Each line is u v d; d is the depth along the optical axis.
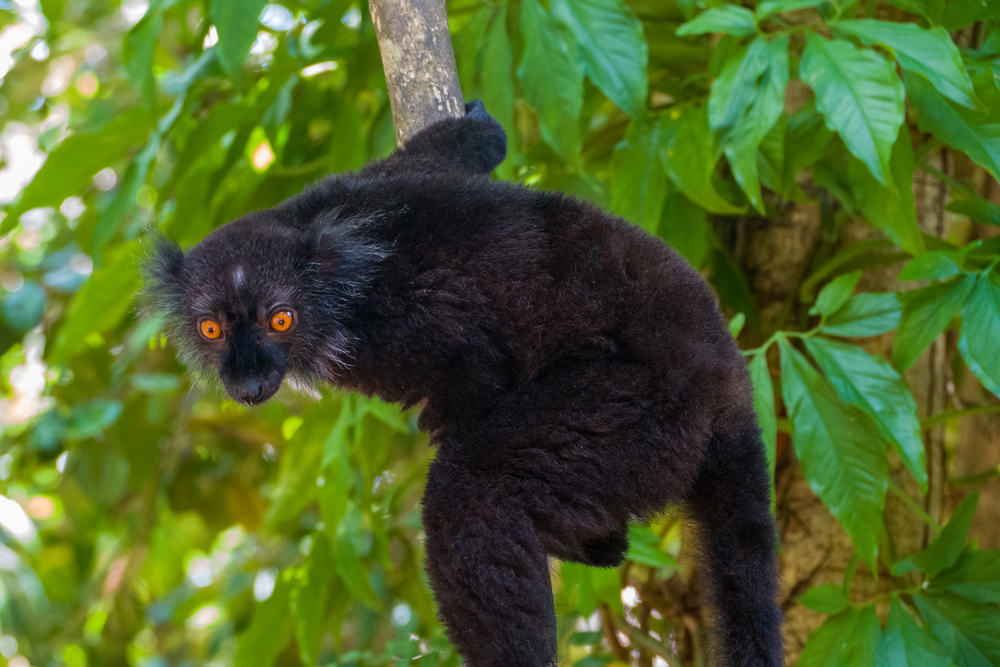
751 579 6.46
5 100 16.91
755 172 7.90
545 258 6.64
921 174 10.74
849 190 9.23
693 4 8.91
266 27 12.53
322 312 7.12
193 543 17.33
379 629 15.30
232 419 15.36
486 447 6.30
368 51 10.62
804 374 8.54
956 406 11.48
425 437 12.49
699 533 6.63
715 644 6.45
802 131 9.07
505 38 9.27
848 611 8.55
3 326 14.03
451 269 6.71
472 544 6.08
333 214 7.25
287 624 11.58
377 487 13.95
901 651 8.10
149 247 8.38
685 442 6.30
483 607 6.00
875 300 8.60
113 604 15.02
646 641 10.88
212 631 17.20
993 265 8.25
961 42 10.36
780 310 10.84
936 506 10.52
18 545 14.30
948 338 11.11
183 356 8.32
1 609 13.62
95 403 13.66
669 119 9.27
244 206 11.32
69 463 14.13
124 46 9.59
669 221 9.97
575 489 6.13
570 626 11.39
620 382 6.30
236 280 7.12
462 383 6.67
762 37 8.15
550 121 8.73
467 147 7.86
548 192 7.02
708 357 6.43
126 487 14.88
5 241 16.53
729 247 11.27
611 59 8.66
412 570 12.63
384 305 6.84
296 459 11.05
